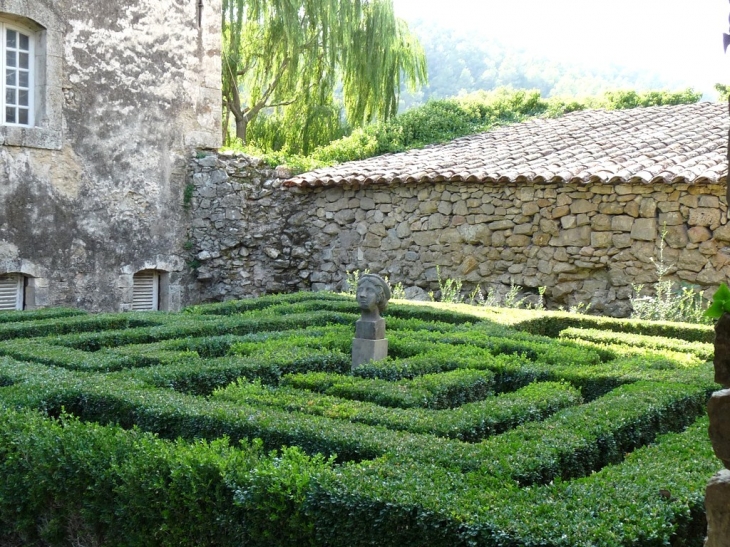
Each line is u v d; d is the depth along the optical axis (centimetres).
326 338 652
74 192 1072
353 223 1205
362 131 1473
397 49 1759
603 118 1370
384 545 271
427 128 1484
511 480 308
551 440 362
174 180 1193
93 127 1089
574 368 555
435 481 295
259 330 750
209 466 311
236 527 301
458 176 1093
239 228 1209
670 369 556
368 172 1207
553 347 634
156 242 1169
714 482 180
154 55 1155
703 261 930
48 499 359
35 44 1041
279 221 1251
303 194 1248
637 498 281
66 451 348
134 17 1128
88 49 1079
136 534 328
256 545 298
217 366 530
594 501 278
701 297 922
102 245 1105
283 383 522
